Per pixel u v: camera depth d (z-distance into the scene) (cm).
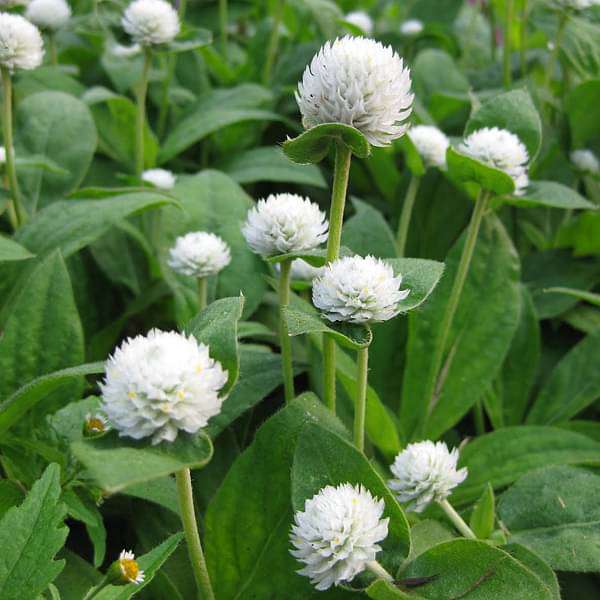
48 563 14
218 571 17
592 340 25
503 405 25
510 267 24
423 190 30
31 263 22
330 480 15
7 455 18
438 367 23
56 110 29
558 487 19
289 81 36
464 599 14
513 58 38
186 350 12
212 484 20
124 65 35
